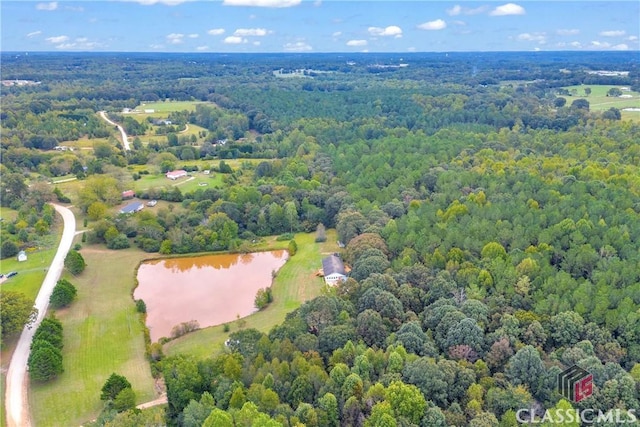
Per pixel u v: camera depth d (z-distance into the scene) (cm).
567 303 10281
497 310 10506
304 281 13975
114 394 9094
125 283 14050
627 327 9681
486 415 7644
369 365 8694
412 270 11925
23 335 11331
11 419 8938
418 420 7725
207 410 8131
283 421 7662
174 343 11306
